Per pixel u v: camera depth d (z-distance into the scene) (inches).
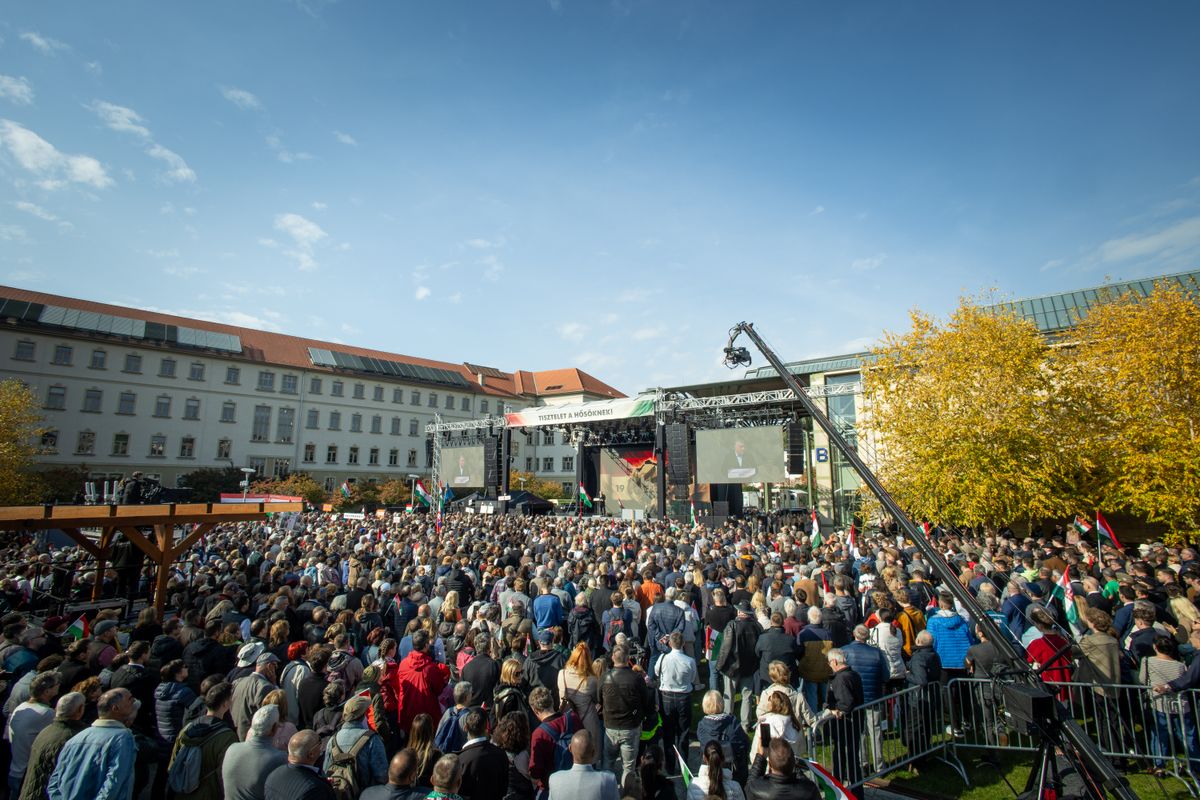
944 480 770.2
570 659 242.7
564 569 427.2
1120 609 315.0
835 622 309.4
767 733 172.1
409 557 539.8
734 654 293.4
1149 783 239.5
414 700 239.3
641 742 246.2
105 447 1948.8
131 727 223.6
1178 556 501.4
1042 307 1432.1
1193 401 693.9
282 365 2348.7
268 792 153.2
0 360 1795.0
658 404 1203.9
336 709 210.5
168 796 182.1
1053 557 491.8
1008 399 780.6
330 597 421.1
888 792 247.1
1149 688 245.1
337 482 2444.6
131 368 2026.3
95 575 547.5
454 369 3097.9
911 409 838.5
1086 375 780.6
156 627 304.2
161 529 476.4
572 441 1599.4
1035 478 745.0
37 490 1466.5
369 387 2596.0
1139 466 699.4
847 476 1286.9
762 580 409.4
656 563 450.6
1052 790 157.1
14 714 199.3
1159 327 717.9
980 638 295.0
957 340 819.4
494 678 247.6
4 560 679.7
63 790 158.7
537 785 190.1
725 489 1485.0
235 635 296.7
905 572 453.1
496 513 1403.8
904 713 256.8
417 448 2714.1
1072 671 261.6
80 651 243.8
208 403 2174.0
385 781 182.9
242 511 502.3
